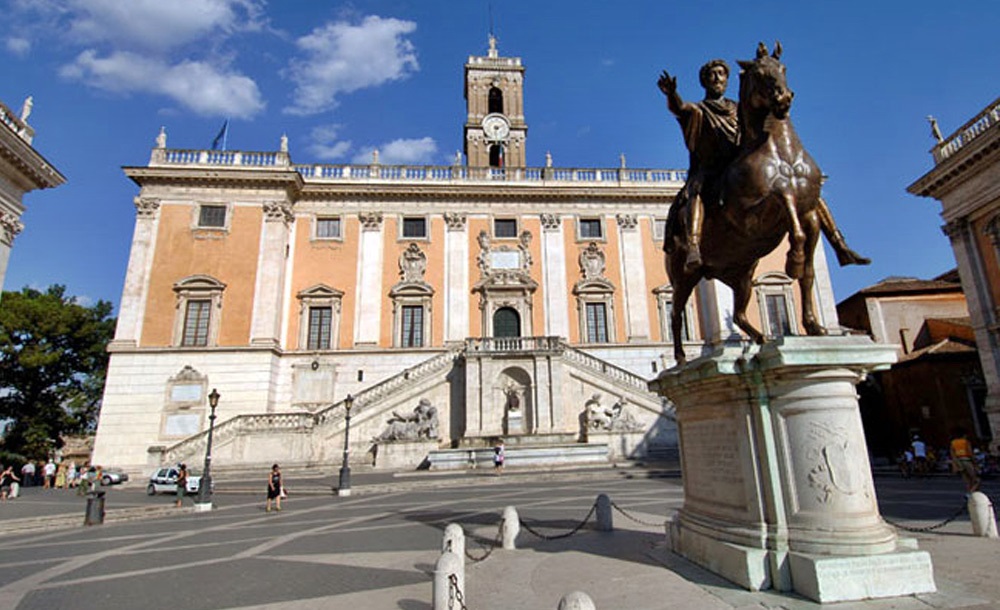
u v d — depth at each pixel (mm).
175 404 28281
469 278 33312
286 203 32219
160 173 31000
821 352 4758
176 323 29531
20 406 35375
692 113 6223
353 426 26812
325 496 17984
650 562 6105
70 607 6141
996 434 21844
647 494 14570
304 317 31422
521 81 43750
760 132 5395
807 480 4719
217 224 31469
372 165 35000
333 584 6602
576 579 5637
